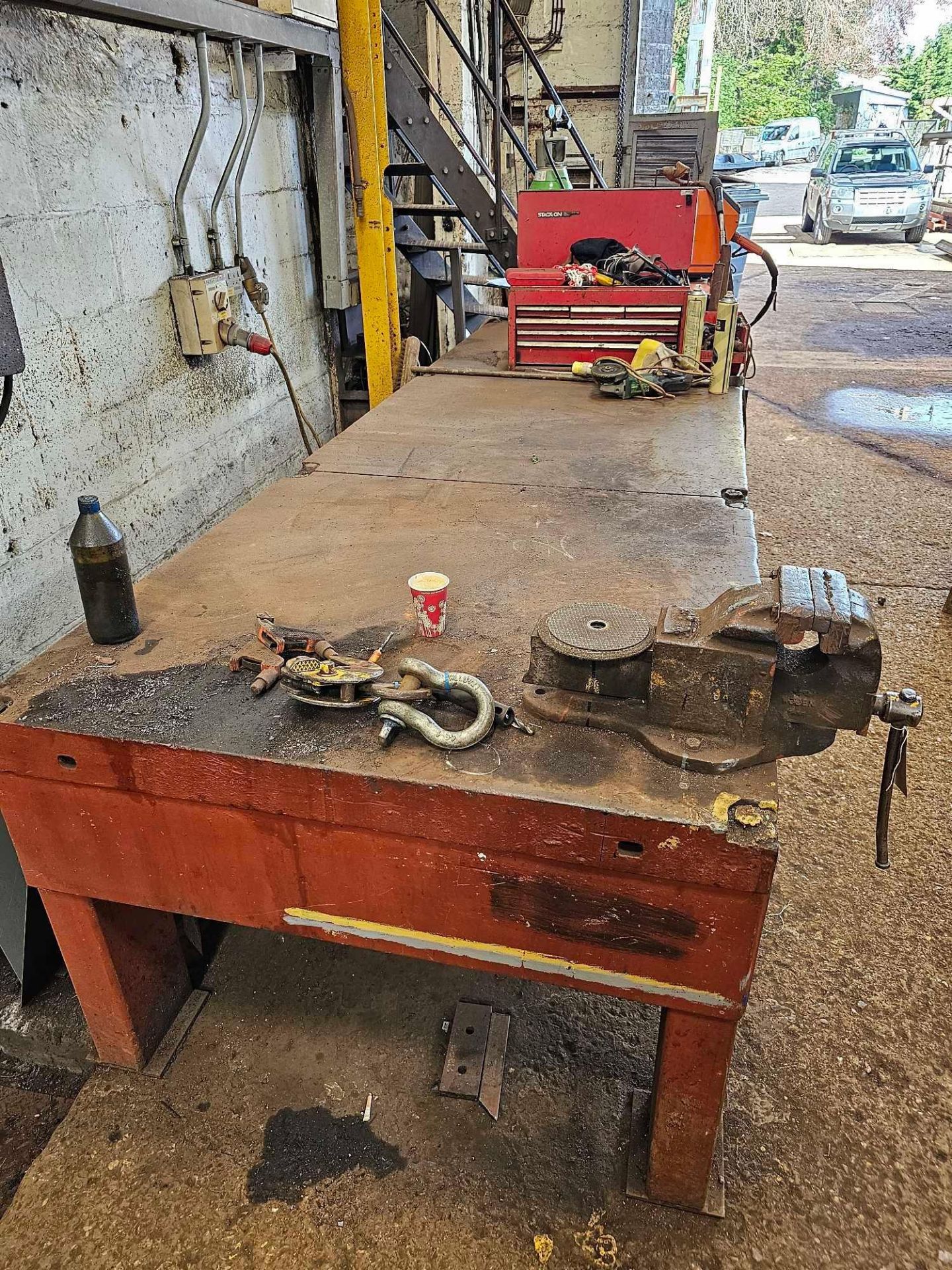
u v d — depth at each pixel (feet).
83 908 4.22
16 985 5.33
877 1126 4.66
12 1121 4.87
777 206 55.62
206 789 3.54
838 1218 4.23
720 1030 3.56
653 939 3.37
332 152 9.72
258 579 4.87
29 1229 4.19
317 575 4.91
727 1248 4.09
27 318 5.61
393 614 4.45
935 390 18.74
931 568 11.00
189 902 3.98
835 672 3.21
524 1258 4.04
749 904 3.16
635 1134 4.51
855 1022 5.25
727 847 3.02
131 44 6.46
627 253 9.50
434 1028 5.16
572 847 3.22
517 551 5.16
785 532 12.08
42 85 5.59
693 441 7.16
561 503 5.90
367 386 11.90
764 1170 4.43
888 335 23.52
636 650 3.41
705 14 46.32
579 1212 4.22
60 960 5.41
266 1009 5.26
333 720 3.64
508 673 3.90
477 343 11.30
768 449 15.38
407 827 3.38
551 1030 5.14
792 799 7.09
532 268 9.84
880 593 10.34
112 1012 4.66
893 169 40.81
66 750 3.61
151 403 7.14
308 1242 4.11
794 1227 4.19
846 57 111.14
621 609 3.73
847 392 18.69
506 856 3.34
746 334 9.57
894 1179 4.41
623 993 3.58
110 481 6.66
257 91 7.94
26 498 5.71
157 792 3.62
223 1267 4.03
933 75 106.22
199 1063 4.94
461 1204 4.25
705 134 20.20
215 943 5.70
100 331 6.39
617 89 23.04
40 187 5.64
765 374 20.22
